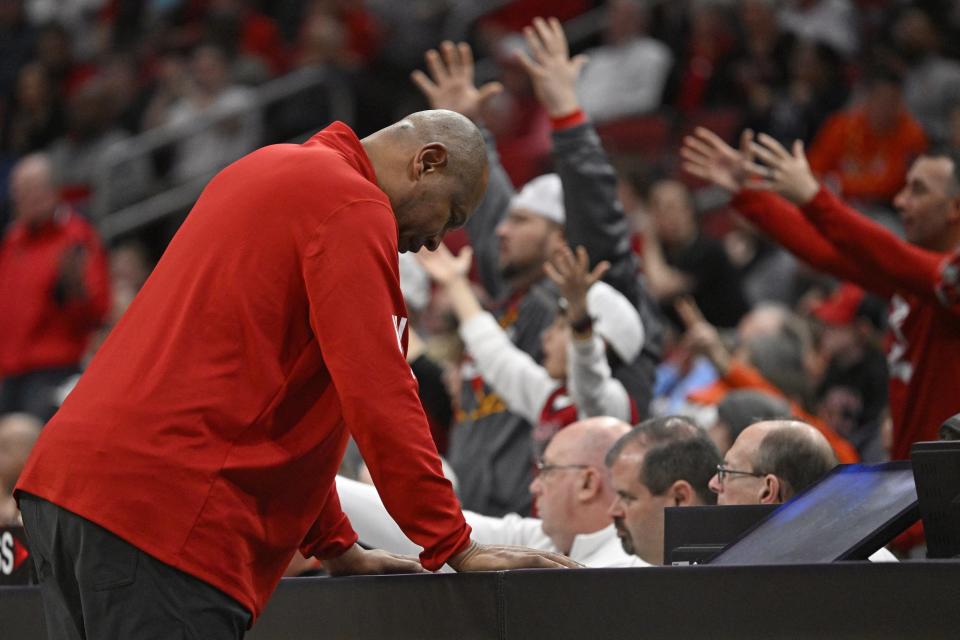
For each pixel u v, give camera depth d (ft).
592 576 22.76
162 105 119.03
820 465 32.42
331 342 23.53
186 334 23.73
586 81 106.32
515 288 49.90
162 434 23.25
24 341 86.53
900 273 40.70
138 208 112.16
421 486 23.49
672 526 27.76
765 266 85.25
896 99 88.28
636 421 46.83
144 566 22.99
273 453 23.85
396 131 26.02
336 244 23.75
